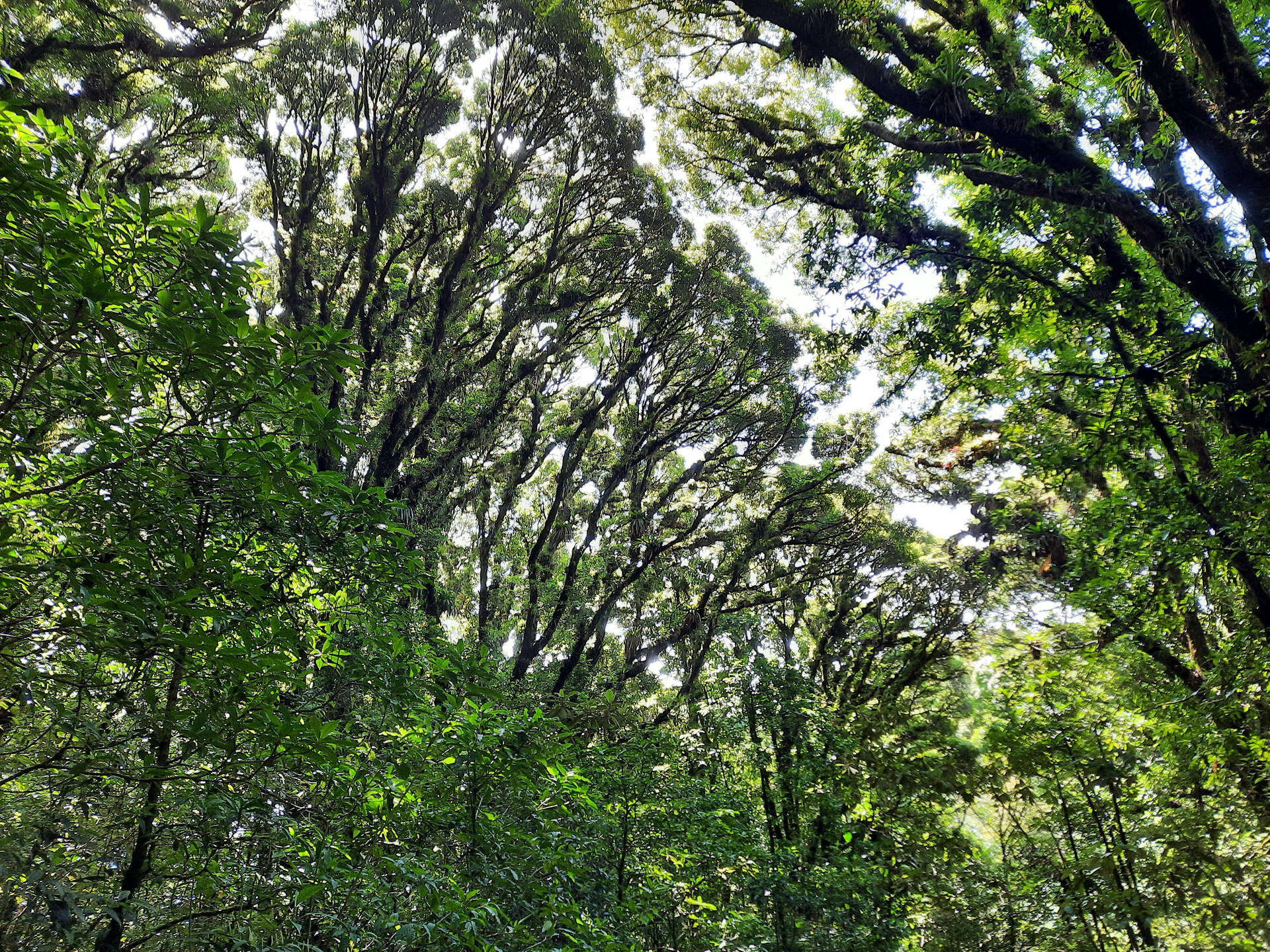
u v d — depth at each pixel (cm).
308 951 410
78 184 355
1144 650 1096
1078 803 1197
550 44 1580
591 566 1945
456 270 1692
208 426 380
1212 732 885
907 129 1068
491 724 557
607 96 1714
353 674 473
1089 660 1180
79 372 329
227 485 374
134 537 348
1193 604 1016
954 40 996
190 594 330
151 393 385
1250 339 818
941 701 1727
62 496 345
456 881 487
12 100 326
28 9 1056
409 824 507
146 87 1442
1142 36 729
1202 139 721
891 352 1406
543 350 1922
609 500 2206
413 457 1791
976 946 1255
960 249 1173
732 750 1602
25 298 289
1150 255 948
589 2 1304
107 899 343
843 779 1457
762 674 1534
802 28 961
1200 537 852
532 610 1883
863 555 2097
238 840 418
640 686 1984
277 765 406
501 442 2145
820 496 2042
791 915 1226
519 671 1798
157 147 1565
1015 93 896
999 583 1656
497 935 511
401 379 1728
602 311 1984
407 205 1797
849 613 2133
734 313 2055
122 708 369
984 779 1370
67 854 362
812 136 1313
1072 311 1012
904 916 1380
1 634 305
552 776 577
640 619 2095
